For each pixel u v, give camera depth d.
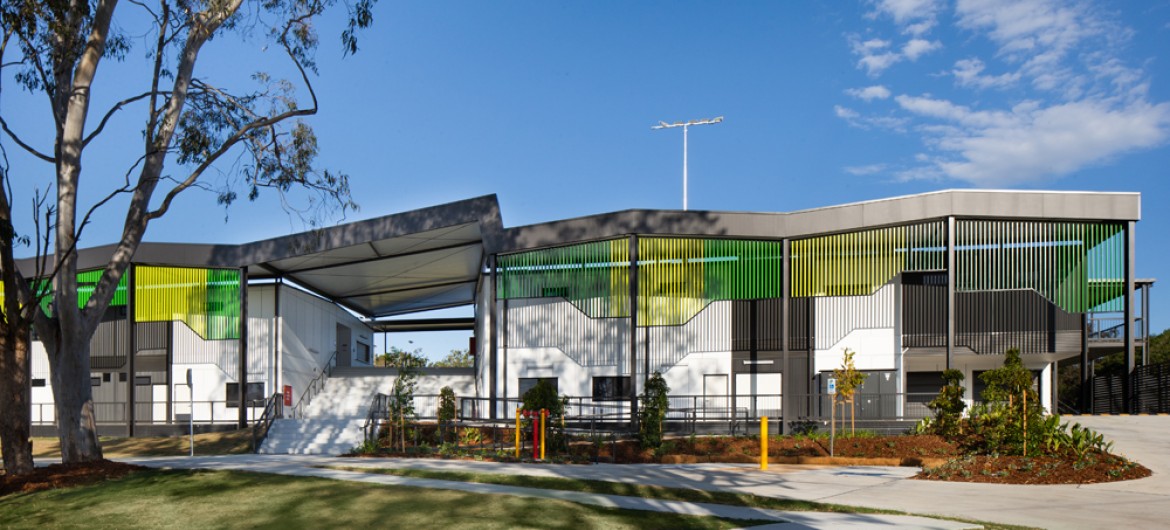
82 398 17.92
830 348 26.81
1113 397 33.03
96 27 17.55
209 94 20.81
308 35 20.25
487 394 28.95
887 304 26.59
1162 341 49.69
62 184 17.52
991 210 24.86
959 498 13.34
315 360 36.28
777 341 27.08
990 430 18.98
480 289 32.66
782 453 21.44
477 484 14.70
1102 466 15.88
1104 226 25.17
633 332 25.86
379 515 11.90
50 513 12.97
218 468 17.25
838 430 24.78
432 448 22.56
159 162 18.50
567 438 21.97
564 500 12.83
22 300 17.34
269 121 19.75
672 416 26.88
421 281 36.66
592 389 27.59
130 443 28.42
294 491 13.95
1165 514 11.84
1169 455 18.16
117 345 31.77
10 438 16.56
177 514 12.43
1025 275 25.20
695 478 15.63
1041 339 26.14
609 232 26.89
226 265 30.39
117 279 18.36
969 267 25.38
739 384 27.08
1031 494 13.74
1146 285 33.22
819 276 26.59
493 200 27.25
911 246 25.91
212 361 31.27
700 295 27.12
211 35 19.28
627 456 20.97
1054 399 30.23
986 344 26.36
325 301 38.09
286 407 30.72
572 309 28.02
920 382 30.73
